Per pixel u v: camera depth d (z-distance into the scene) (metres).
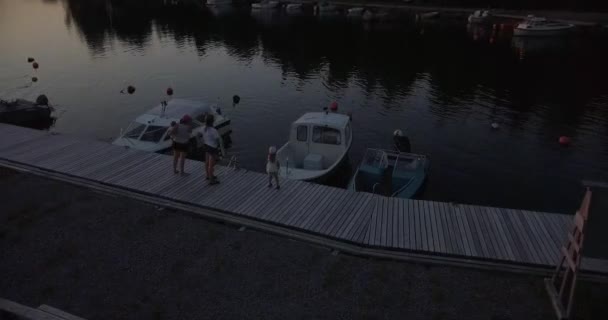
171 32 58.78
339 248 11.38
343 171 20.06
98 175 15.12
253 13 76.62
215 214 12.84
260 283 10.20
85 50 48.22
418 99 33.12
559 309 9.23
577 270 8.69
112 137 26.50
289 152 19.78
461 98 33.31
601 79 38.09
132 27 62.16
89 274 10.48
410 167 19.27
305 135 19.55
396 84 36.88
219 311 9.39
